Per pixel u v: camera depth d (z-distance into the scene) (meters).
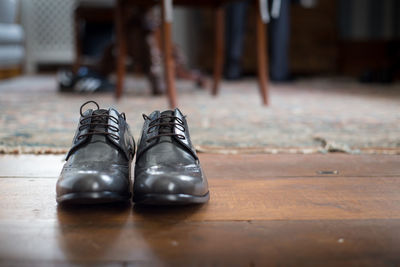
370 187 0.89
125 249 0.59
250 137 1.40
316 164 1.08
